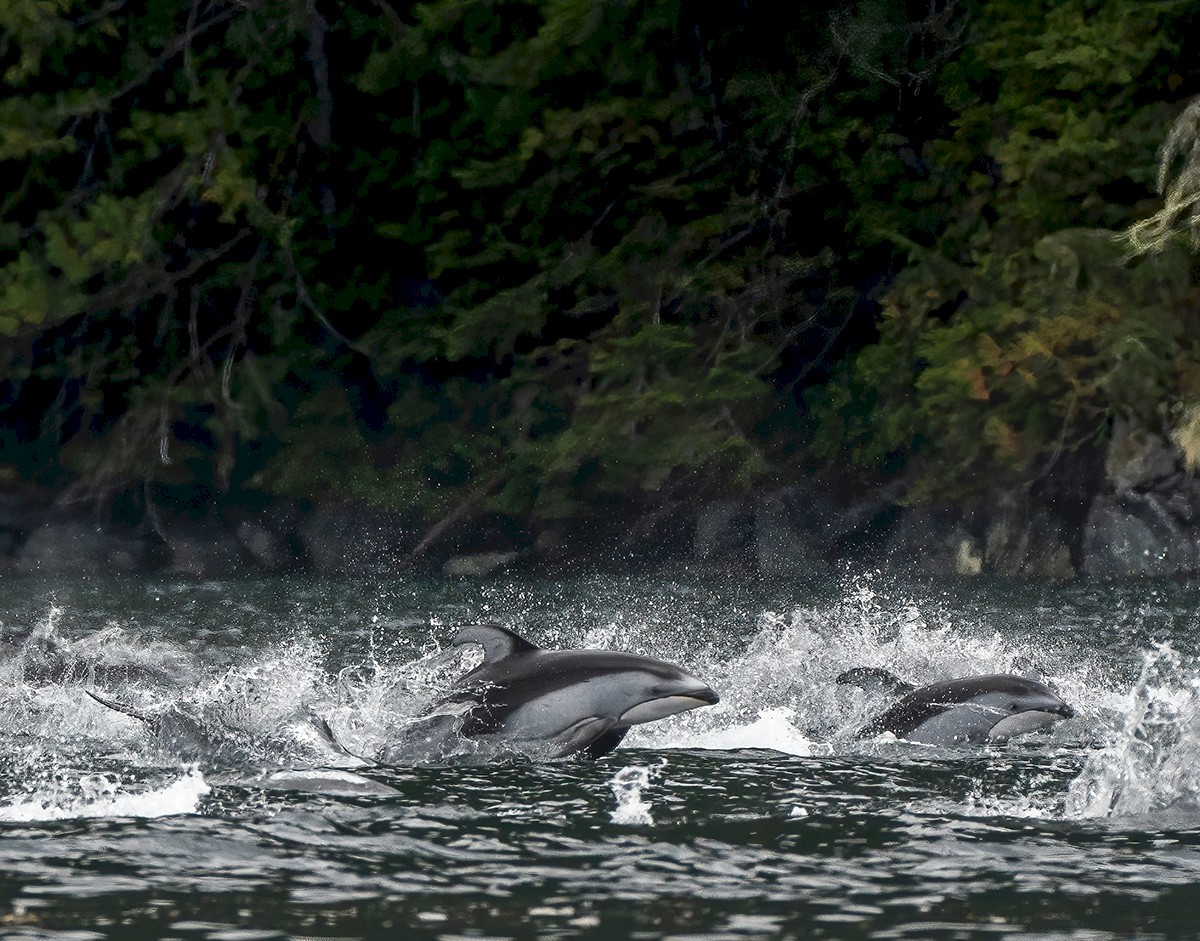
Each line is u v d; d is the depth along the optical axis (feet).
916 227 411.95
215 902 64.80
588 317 431.84
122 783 90.74
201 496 400.26
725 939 60.18
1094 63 378.32
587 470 402.52
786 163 415.23
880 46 410.72
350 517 392.06
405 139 420.36
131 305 399.24
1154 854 75.10
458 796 88.38
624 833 79.30
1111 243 369.91
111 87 404.16
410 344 415.44
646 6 399.24
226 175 392.06
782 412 413.39
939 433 382.42
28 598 275.59
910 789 92.43
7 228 400.88
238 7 402.31
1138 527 340.18
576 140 411.13
